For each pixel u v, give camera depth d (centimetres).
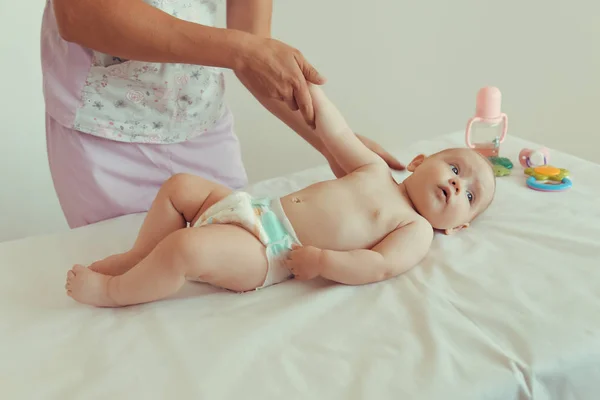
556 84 194
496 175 141
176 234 94
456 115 211
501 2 191
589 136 196
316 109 120
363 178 116
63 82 124
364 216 109
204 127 140
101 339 88
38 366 84
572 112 196
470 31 198
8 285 105
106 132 128
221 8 215
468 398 76
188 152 140
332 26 212
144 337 88
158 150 136
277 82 100
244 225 100
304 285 102
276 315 92
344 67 217
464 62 203
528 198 129
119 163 133
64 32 98
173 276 93
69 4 95
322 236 106
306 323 91
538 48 192
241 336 87
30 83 195
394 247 104
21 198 203
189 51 97
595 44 185
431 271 104
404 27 204
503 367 80
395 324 90
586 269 101
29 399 77
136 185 136
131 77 124
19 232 205
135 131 131
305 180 144
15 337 90
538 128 202
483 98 149
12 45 188
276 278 102
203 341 86
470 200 117
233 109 228
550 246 110
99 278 96
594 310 90
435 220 115
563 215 120
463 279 100
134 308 97
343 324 90
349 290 100
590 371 83
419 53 206
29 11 188
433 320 89
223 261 95
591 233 113
